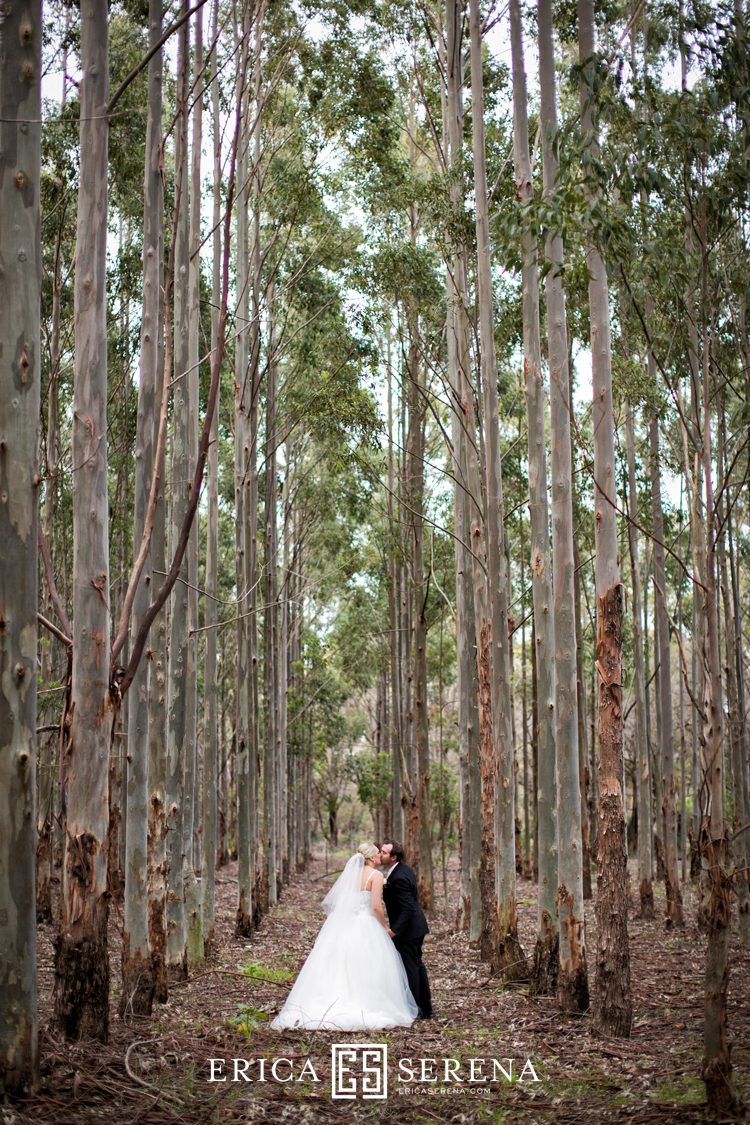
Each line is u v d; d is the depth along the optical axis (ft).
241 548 55.01
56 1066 19.95
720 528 21.25
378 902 29.58
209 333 60.70
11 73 19.30
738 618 48.37
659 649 58.85
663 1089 20.17
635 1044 24.68
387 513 73.56
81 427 22.39
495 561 38.50
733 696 46.24
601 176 24.04
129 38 46.09
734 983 34.45
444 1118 19.35
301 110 55.57
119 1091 19.29
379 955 28.73
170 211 50.67
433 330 61.31
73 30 41.68
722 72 25.31
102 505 22.41
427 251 53.21
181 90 31.35
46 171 49.47
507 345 54.54
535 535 34.14
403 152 65.05
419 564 66.64
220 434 81.15
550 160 30.91
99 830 22.58
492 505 38.65
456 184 45.44
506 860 37.52
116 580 57.93
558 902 29.66
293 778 110.01
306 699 109.81
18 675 18.40
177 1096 19.62
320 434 62.13
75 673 22.36
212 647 48.93
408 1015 28.48
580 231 23.81
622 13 31.48
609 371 27.53
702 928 47.98
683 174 24.75
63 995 22.34
